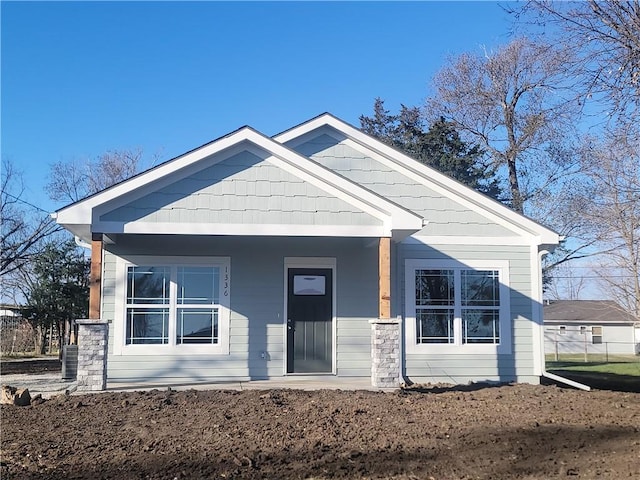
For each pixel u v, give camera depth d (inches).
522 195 1221.1
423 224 462.0
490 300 553.9
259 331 529.7
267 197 458.6
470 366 544.1
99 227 438.9
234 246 534.9
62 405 382.0
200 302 525.3
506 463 271.3
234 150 459.5
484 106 1242.0
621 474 254.1
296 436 312.2
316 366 536.4
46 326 1068.5
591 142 914.1
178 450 289.6
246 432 318.3
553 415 372.2
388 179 558.6
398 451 288.4
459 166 1211.9
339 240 546.0
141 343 513.7
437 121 1268.5
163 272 523.5
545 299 1449.3
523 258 560.1
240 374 521.0
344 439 307.4
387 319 454.3
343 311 542.6
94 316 434.6
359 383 488.4
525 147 1192.8
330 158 557.9
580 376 753.0
